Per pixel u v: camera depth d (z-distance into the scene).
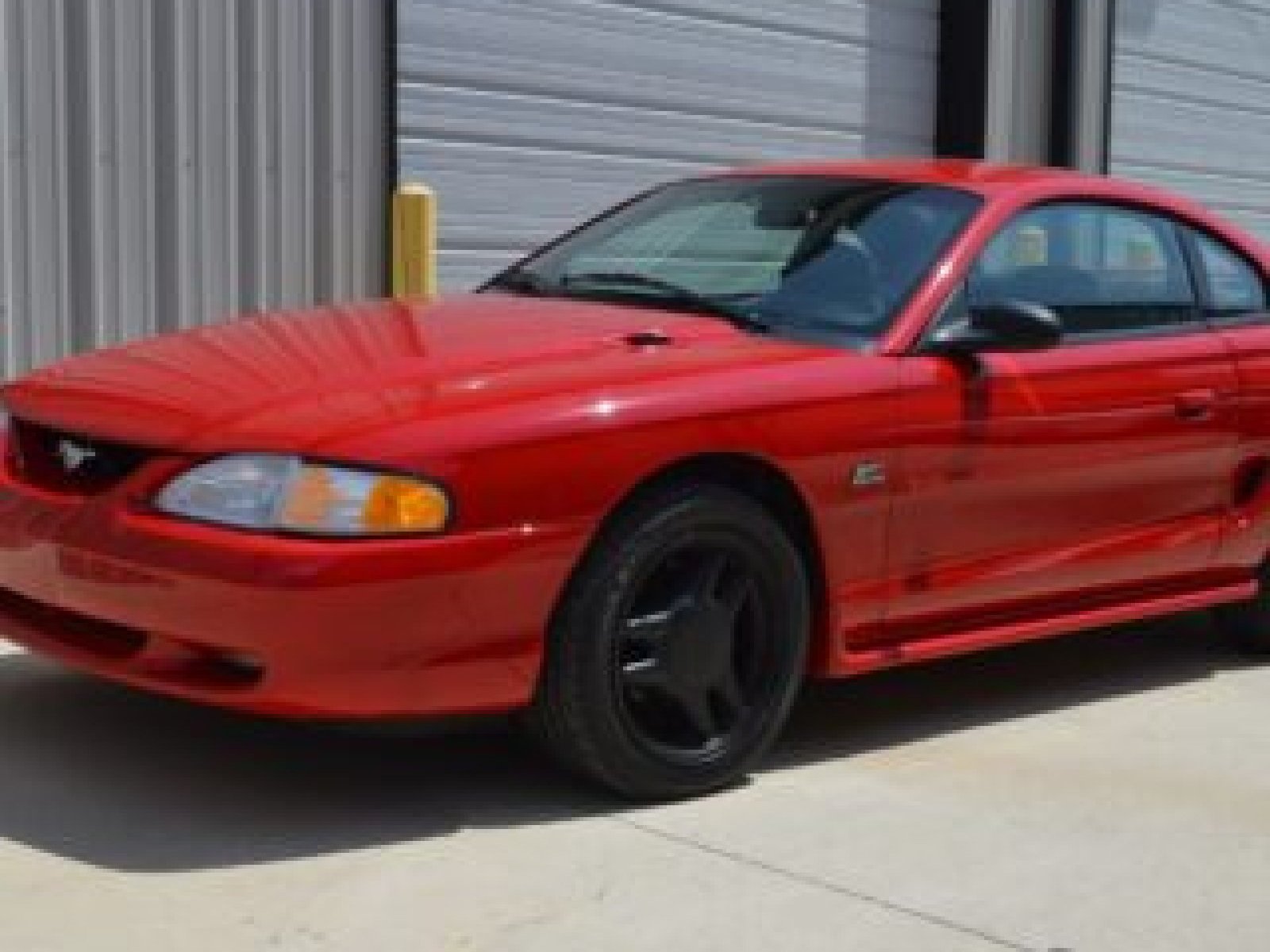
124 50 7.14
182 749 4.66
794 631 4.62
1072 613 5.44
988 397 4.98
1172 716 5.53
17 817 4.15
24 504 4.34
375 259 8.23
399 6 8.34
